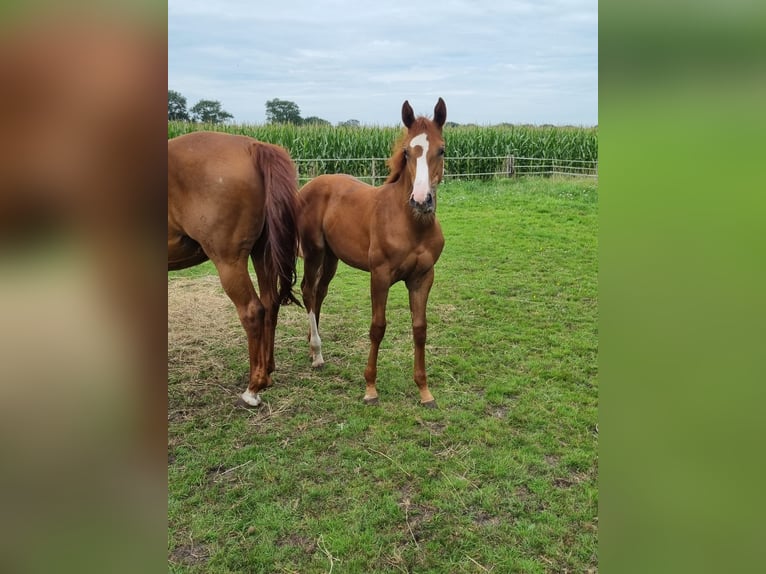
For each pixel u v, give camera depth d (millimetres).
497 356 4109
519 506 2471
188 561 2176
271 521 2396
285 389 3627
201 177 2971
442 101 3125
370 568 2131
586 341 4367
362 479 2684
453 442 2994
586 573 2090
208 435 3074
